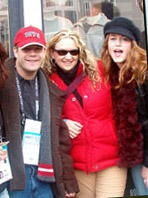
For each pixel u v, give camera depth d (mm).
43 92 2234
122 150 2436
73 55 2387
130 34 2473
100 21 2852
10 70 2205
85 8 2830
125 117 2422
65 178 2264
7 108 2146
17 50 2217
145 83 2445
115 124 2443
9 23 2697
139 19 2861
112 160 2455
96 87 2418
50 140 2203
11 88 2166
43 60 2416
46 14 2746
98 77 2439
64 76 2428
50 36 2758
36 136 2209
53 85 2289
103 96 2414
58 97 2271
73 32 2416
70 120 2395
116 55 2498
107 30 2523
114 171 2461
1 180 2109
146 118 2453
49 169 2188
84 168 2418
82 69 2428
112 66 2508
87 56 2430
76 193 2355
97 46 2832
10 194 2193
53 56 2420
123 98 2420
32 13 2709
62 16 2787
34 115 2227
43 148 2191
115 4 2869
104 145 2428
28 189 2201
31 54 2186
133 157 2436
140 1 2863
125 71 2443
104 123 2424
